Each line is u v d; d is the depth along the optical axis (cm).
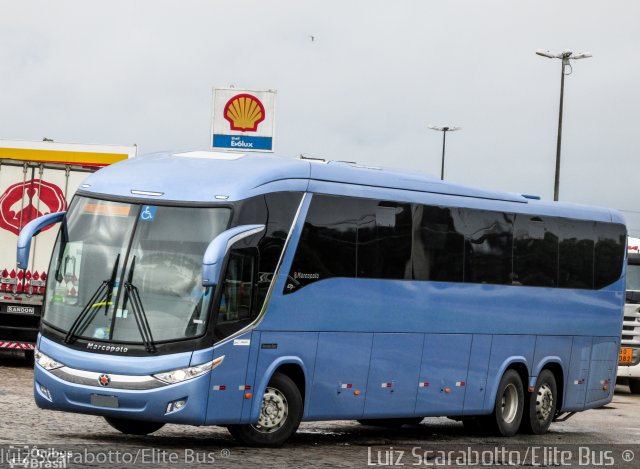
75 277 1786
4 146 3108
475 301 2267
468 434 2406
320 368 1934
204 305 1742
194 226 1772
